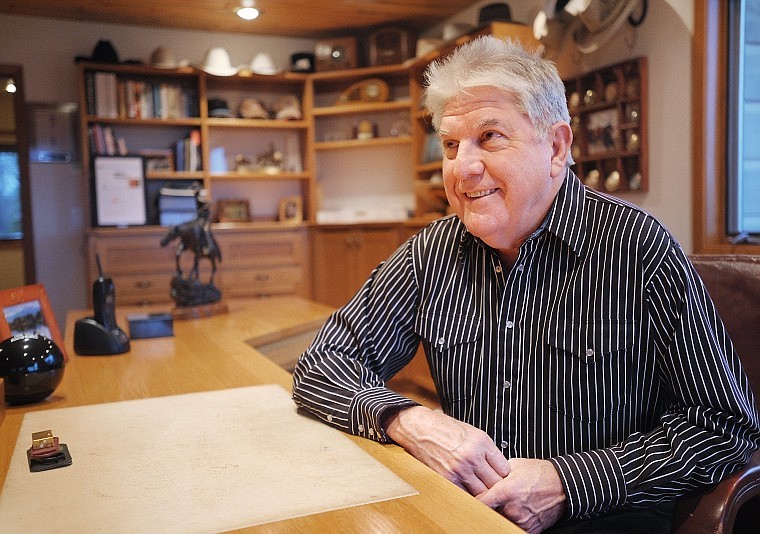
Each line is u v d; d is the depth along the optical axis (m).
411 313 1.35
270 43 5.64
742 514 1.24
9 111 7.20
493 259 1.25
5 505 0.82
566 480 1.04
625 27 3.45
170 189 5.07
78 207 5.24
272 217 5.70
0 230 7.01
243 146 5.61
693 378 1.10
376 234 5.11
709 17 3.03
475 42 1.15
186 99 5.20
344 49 5.34
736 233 3.06
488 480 1.02
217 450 1.03
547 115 1.12
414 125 5.05
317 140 5.75
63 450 1.01
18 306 1.65
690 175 3.14
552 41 3.61
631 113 3.39
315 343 1.31
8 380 1.29
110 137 4.98
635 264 1.15
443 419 1.07
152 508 0.81
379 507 0.81
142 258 4.84
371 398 1.13
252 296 5.14
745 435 1.08
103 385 1.52
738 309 1.31
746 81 3.02
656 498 1.06
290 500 0.83
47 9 4.85
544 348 1.20
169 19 5.11
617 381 1.17
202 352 1.92
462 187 1.14
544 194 1.15
